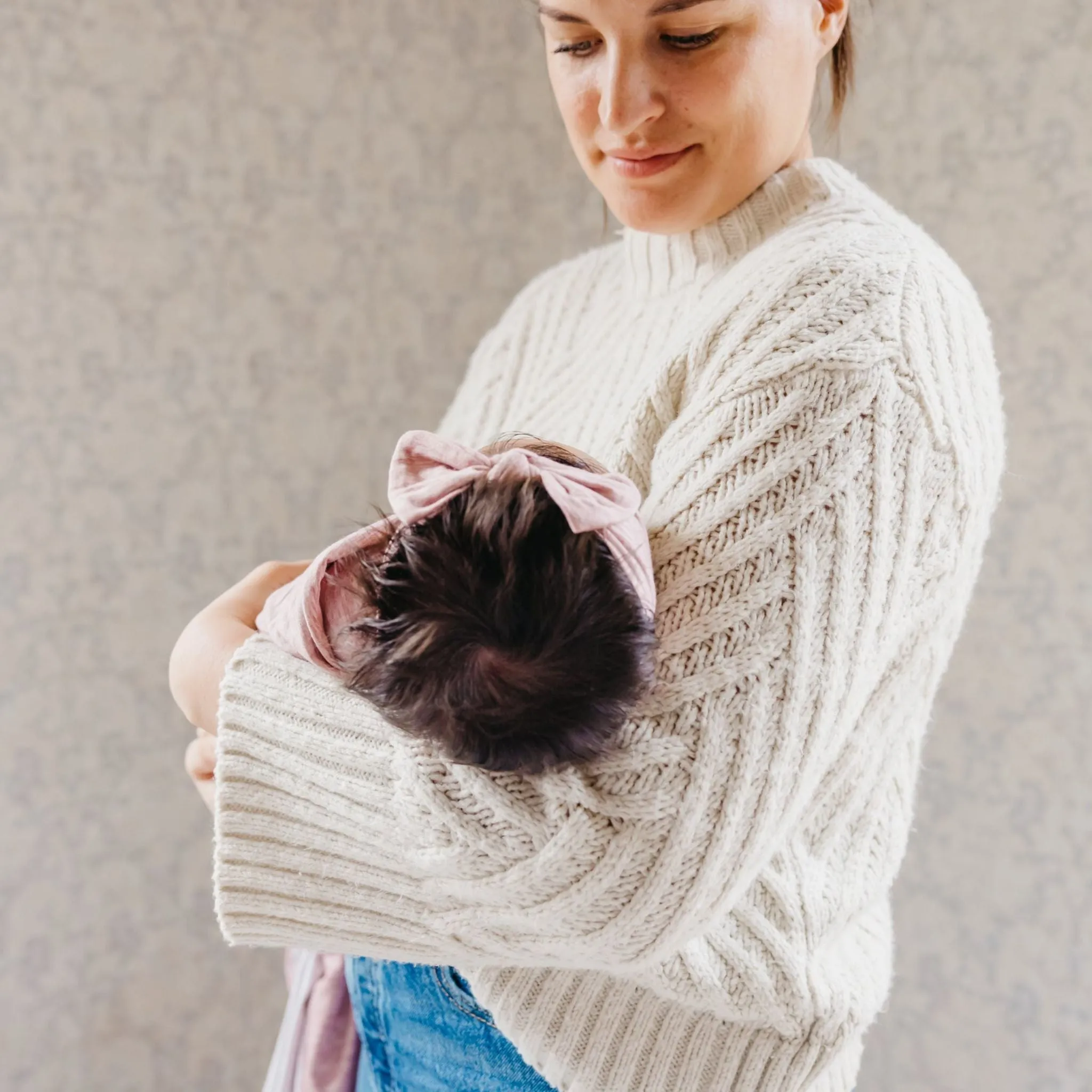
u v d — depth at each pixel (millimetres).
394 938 764
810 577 674
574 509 619
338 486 1982
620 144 808
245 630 859
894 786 867
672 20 752
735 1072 815
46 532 1789
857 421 689
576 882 666
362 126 1903
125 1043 1946
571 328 1094
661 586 692
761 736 668
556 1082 845
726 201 855
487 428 1122
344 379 1959
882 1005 855
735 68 777
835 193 833
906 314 720
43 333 1742
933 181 1728
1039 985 1790
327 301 1925
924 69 1713
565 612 598
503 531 615
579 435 975
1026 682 1751
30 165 1700
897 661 780
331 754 727
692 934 700
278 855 771
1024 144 1650
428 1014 958
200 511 1886
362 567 694
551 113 2031
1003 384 1712
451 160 1978
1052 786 1747
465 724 606
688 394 794
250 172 1835
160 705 1898
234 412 1886
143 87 1747
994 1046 1836
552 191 2047
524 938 716
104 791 1879
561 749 617
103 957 1914
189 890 1958
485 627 601
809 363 696
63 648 1823
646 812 653
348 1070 1104
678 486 717
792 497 680
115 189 1753
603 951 698
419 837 691
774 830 692
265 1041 2049
